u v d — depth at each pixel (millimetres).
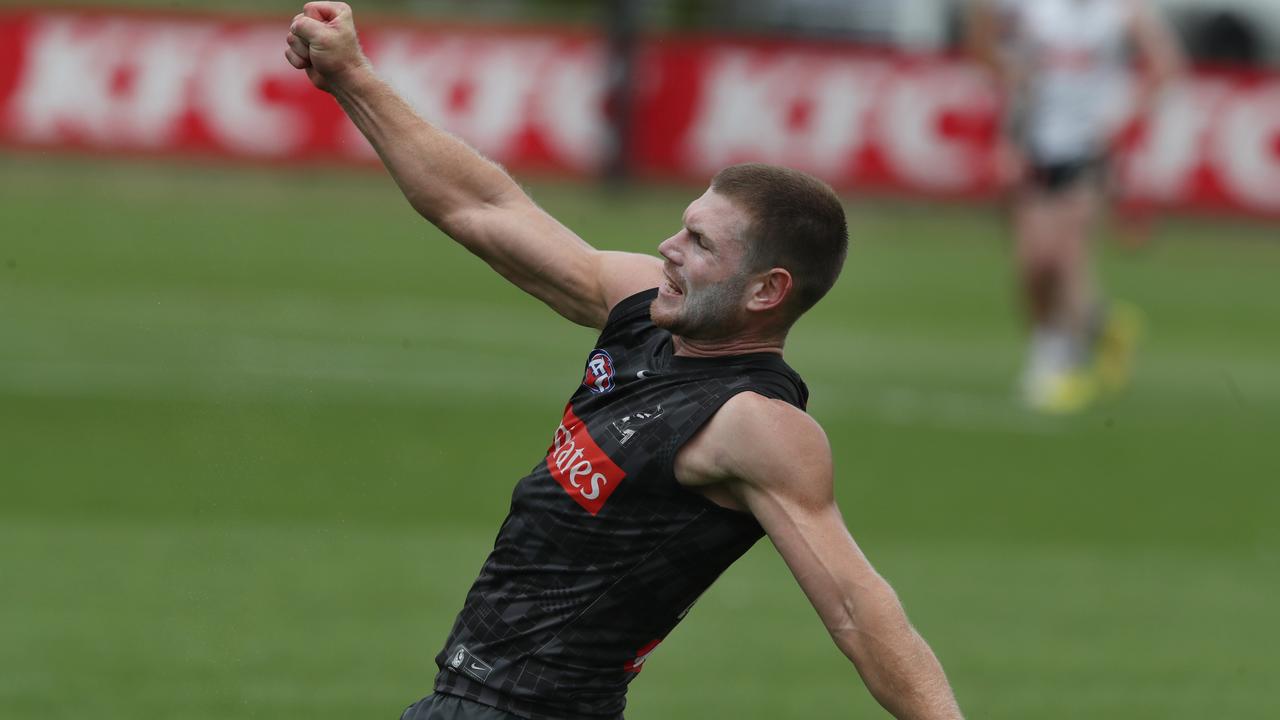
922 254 73812
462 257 65688
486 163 15938
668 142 79938
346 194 76562
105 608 25781
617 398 14172
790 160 80125
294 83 76812
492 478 34812
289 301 54531
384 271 61375
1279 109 80000
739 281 13797
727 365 13977
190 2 80000
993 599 28859
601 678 14195
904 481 36875
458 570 28688
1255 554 32781
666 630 14266
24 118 75188
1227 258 77250
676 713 22625
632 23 78625
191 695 22328
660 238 66875
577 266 15484
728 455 13312
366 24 77812
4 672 22828
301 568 28188
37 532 29828
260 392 39906
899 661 12891
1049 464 39219
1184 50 93875
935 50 80125
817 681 24297
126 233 64688
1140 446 41562
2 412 38094
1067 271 44844
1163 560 31984
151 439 36375
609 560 13891
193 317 50531
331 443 36250
